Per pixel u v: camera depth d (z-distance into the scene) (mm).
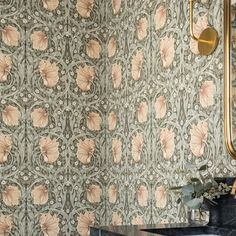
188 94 2539
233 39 2225
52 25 3352
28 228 3191
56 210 3281
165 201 2693
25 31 3270
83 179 3375
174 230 2195
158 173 2775
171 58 2697
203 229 2199
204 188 2080
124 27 3230
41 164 3254
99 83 3473
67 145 3342
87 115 3418
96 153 3428
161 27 2803
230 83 2227
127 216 3109
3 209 3131
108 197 3389
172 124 2662
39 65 3293
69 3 3414
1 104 3170
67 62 3381
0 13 3211
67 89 3367
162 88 2771
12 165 3172
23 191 3191
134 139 3055
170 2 2723
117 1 3334
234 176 2199
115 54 3344
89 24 3465
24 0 3279
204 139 2404
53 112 3312
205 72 2418
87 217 3371
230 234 2070
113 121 3350
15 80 3219
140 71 3012
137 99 3035
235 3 2219
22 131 3213
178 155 2598
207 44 2367
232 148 2188
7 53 3211
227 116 2221
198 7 2482
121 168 3213
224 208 2125
